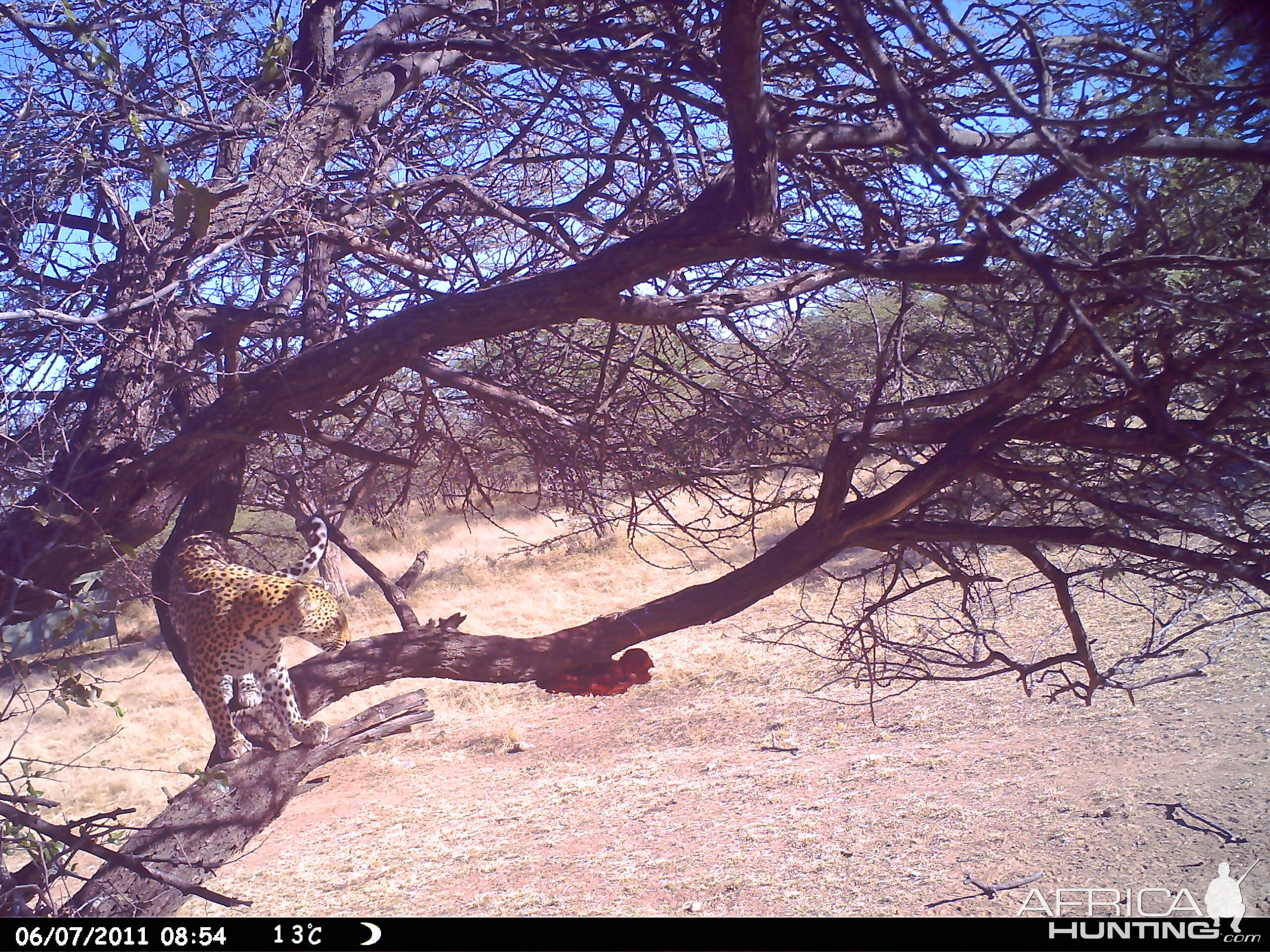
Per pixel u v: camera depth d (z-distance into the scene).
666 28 4.10
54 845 2.82
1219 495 2.79
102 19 3.64
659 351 4.55
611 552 18.81
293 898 7.85
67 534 3.08
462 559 19.00
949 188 2.12
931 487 3.44
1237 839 6.21
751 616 14.51
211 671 3.81
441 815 9.52
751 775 9.41
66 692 2.55
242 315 3.70
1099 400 3.40
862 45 2.23
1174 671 9.45
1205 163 2.70
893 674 4.25
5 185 3.66
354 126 4.04
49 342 3.44
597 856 7.96
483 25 3.91
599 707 12.55
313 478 4.83
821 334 4.56
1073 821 6.99
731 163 3.43
